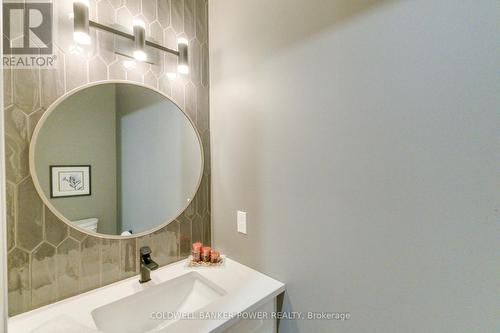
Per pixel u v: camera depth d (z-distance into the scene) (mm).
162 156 1184
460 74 606
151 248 1162
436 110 645
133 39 1044
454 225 632
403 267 720
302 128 939
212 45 1344
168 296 1075
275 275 1080
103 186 1008
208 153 1382
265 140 1082
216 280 1076
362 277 805
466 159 608
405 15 684
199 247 1258
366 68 763
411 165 691
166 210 1206
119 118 1044
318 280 921
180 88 1237
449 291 648
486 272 595
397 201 721
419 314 698
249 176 1167
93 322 822
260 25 1080
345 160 825
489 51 568
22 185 828
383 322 767
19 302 834
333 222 867
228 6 1235
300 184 958
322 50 867
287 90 984
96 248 998
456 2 604
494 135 570
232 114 1239
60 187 902
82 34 866
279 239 1050
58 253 907
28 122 833
